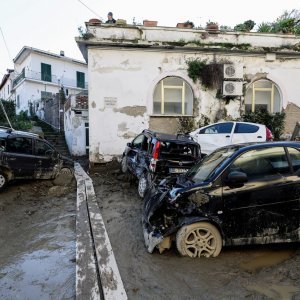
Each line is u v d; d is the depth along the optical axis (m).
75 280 3.93
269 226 4.38
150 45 12.39
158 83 13.06
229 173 4.44
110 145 12.55
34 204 7.78
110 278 3.80
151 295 3.48
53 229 5.95
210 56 13.11
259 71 13.42
